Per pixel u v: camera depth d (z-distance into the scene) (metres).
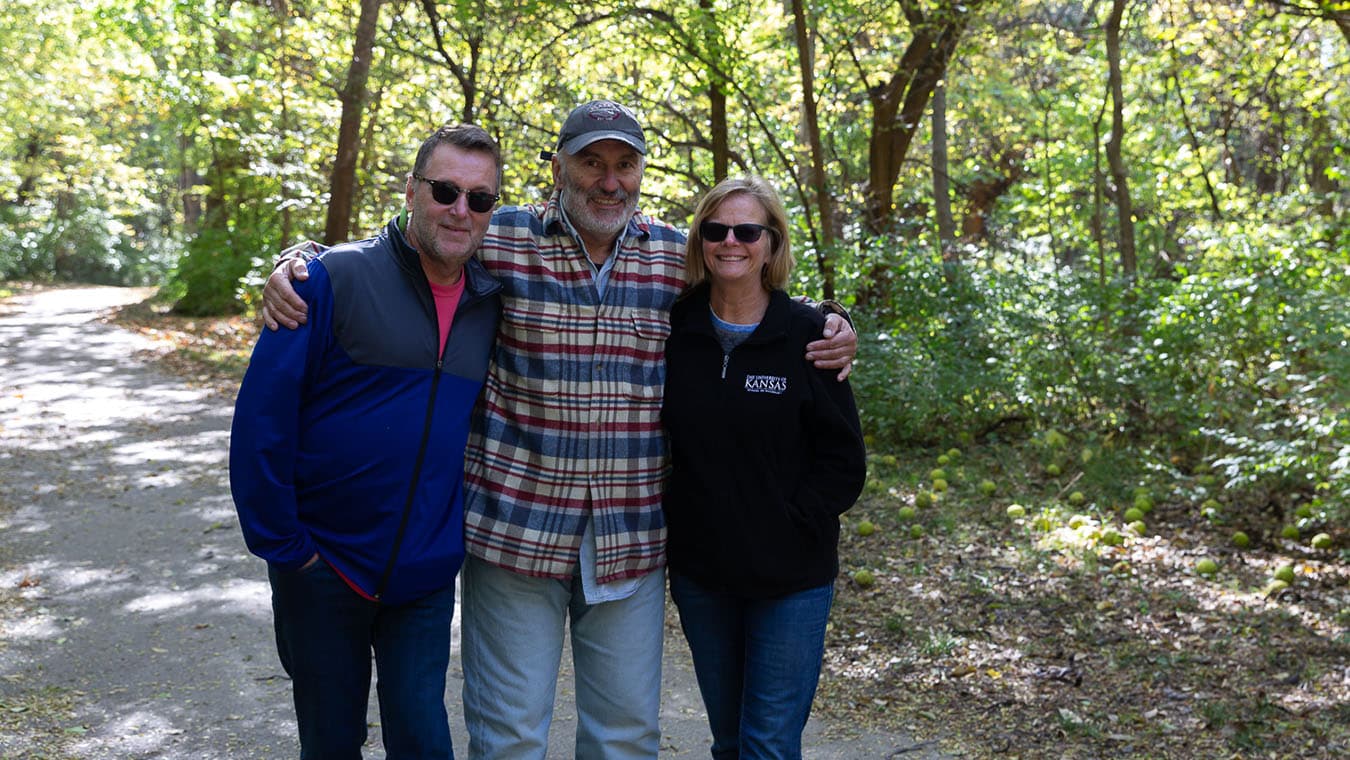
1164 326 8.63
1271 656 5.08
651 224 3.24
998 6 10.98
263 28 16.20
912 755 4.22
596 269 3.09
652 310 3.12
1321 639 5.28
